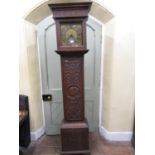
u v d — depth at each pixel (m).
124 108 2.15
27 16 1.88
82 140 1.94
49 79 2.30
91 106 2.42
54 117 2.44
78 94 1.84
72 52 1.68
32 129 2.28
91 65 2.27
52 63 2.25
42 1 1.81
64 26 1.62
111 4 1.82
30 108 2.18
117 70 2.01
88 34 2.17
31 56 2.07
